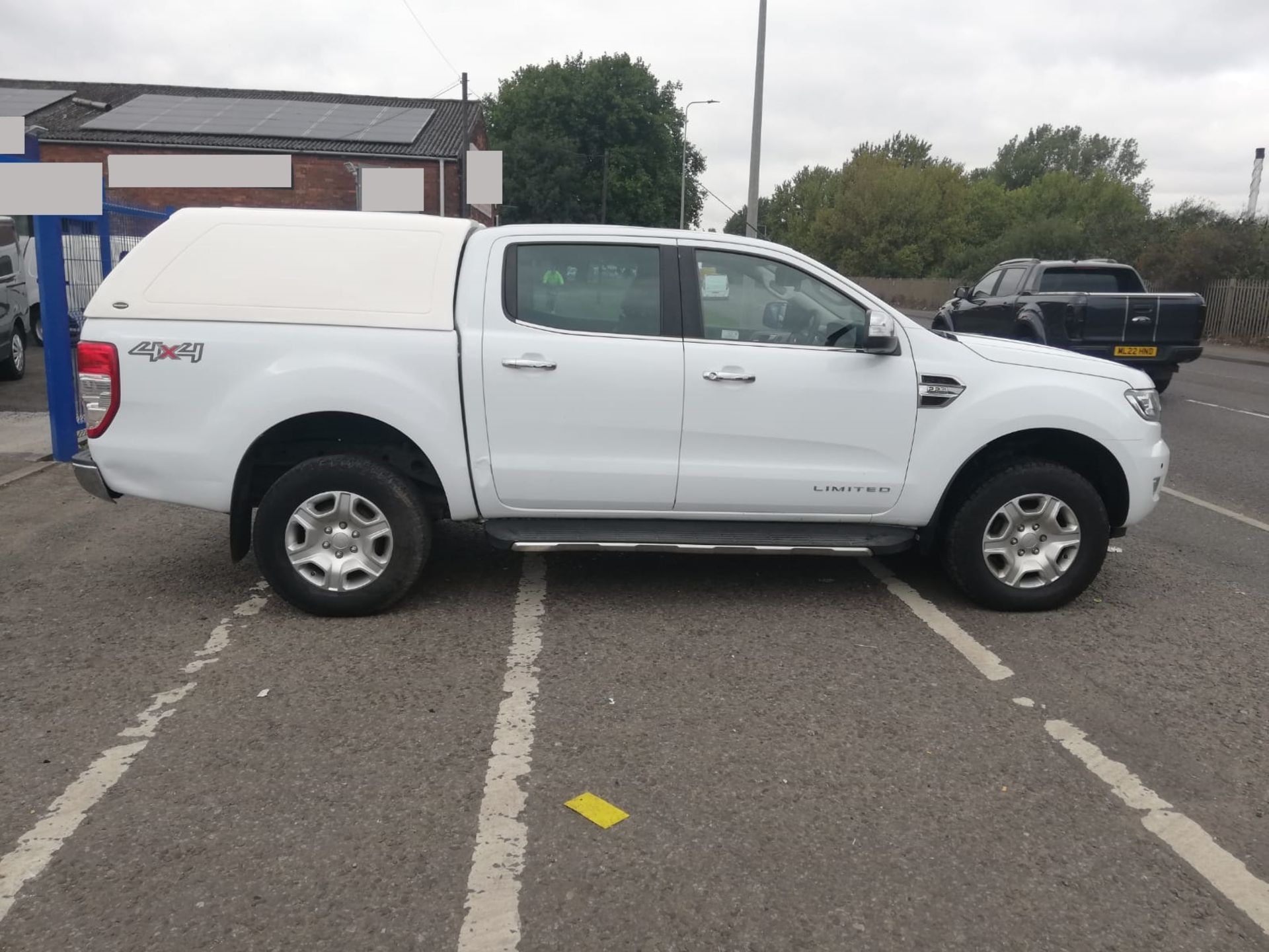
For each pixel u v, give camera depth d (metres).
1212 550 6.53
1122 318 12.53
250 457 4.80
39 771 3.45
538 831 3.14
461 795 3.35
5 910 2.73
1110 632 4.95
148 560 5.92
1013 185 104.81
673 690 4.19
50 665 4.34
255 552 4.86
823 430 4.93
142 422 4.72
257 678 4.24
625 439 4.85
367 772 3.48
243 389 4.68
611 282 4.89
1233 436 11.12
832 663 4.50
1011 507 5.07
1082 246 37.66
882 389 4.93
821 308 5.00
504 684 4.22
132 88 38.81
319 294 4.77
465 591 5.41
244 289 4.77
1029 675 4.41
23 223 16.06
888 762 3.62
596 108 60.06
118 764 3.51
